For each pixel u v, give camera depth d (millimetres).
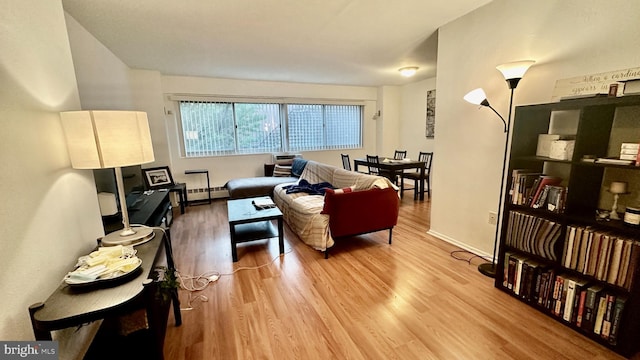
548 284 1766
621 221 1536
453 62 2711
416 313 1841
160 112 4449
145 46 3146
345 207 2660
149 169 4312
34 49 1276
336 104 6172
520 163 1978
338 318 1810
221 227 3736
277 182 4688
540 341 1573
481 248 2646
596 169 1721
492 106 2396
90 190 1730
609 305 1478
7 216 1014
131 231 1672
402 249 2855
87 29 2604
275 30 2793
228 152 5316
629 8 1574
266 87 5391
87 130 1357
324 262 2611
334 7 2312
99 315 1010
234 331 1709
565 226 1671
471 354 1496
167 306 1683
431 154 5508
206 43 3127
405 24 2721
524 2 2080
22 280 1073
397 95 6484
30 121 1201
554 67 1950
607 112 1668
